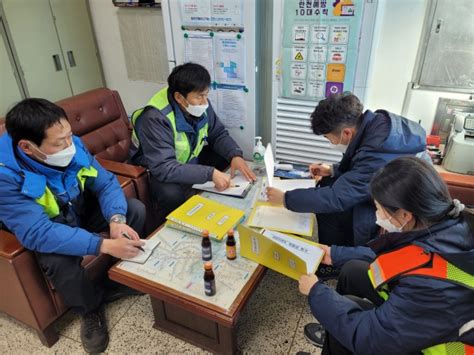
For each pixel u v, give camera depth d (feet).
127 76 10.50
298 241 5.03
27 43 8.68
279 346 5.38
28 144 4.65
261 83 8.18
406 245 3.19
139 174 6.68
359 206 5.38
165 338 5.57
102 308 5.93
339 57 6.97
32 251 4.88
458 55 6.89
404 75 7.48
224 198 6.25
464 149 6.43
